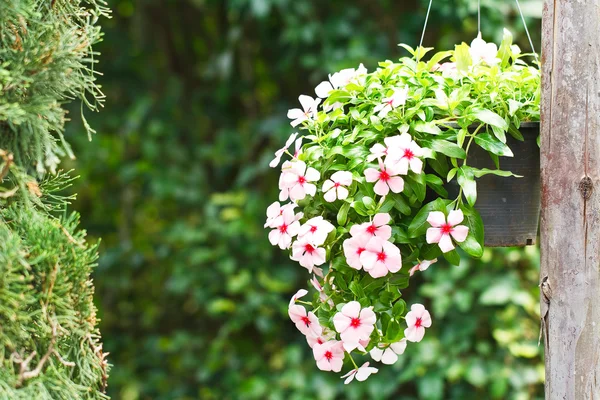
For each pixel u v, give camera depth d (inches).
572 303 87.1
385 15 149.2
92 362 84.4
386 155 87.0
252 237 150.6
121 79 172.7
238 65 166.6
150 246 166.9
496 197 89.6
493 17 132.8
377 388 134.3
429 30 148.9
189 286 156.9
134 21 176.9
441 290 129.7
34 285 82.4
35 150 82.6
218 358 151.4
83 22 85.4
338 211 89.5
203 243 157.2
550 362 87.8
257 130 158.4
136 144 168.6
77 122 165.5
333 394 135.9
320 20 153.0
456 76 90.0
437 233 86.8
